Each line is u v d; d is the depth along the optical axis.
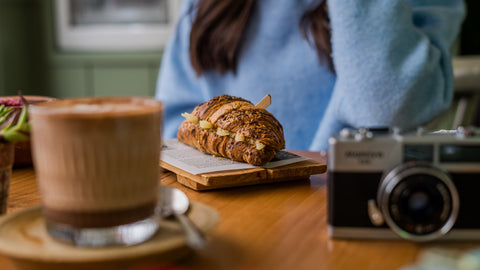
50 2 2.72
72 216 0.45
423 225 0.48
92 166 0.44
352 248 0.48
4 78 2.64
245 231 0.52
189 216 0.50
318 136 1.37
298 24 1.45
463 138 0.48
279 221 0.54
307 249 0.48
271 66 1.47
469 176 0.48
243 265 0.45
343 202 0.49
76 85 2.82
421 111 1.25
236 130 0.69
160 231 0.47
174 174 0.72
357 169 0.49
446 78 1.30
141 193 0.45
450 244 0.49
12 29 2.68
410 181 0.47
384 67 1.21
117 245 0.45
